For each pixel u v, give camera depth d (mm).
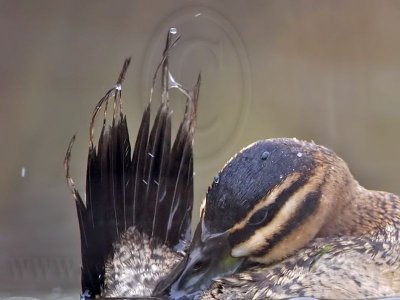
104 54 16969
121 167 9594
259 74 16844
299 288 8523
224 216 9023
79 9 17172
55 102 17109
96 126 13969
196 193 14430
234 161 9156
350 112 17375
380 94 17547
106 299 9156
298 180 9102
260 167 9055
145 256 9492
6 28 17406
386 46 17750
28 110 17094
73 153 16672
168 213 9695
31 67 17281
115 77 16781
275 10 17141
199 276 9047
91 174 9531
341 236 9180
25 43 17375
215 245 9039
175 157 9789
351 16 17781
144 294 9273
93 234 9492
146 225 9609
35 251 15078
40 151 16797
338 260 8734
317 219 9125
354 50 17703
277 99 16891
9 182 16547
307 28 17500
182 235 9758
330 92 17406
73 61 17203
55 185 16484
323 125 17234
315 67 17406
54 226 15875
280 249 9039
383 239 9008
